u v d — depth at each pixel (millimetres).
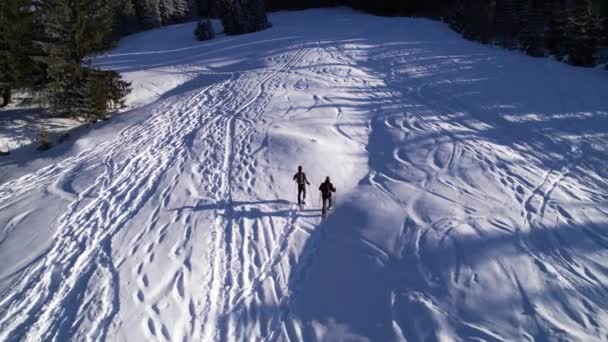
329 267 8727
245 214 10805
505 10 33188
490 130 15133
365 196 11219
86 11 20609
